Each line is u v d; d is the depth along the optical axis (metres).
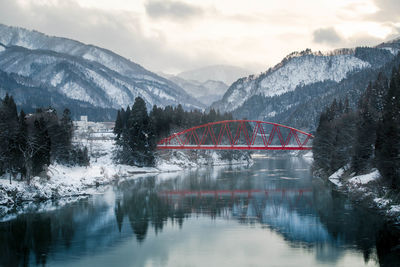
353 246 56.81
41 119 117.25
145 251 56.34
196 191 108.50
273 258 53.22
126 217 76.12
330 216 73.75
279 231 65.31
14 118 105.12
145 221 73.06
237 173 159.75
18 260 52.72
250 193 103.94
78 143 165.00
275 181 128.38
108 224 70.81
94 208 83.94
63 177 111.62
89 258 53.50
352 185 100.12
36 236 63.06
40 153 98.69
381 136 89.69
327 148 139.38
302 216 75.00
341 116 144.38
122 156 168.50
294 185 117.56
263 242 59.81
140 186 119.62
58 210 81.62
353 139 119.75
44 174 101.25
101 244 59.31
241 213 79.19
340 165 129.75
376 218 70.62
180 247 58.00
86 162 135.88
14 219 73.50
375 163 88.94
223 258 53.50
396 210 70.12
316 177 140.12
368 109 117.81
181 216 77.12
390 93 110.94
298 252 55.22
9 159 93.69
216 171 171.62
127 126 172.38
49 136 114.81
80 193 101.94
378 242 58.00
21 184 91.94
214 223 71.31
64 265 51.12
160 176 149.88
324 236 61.66
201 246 58.41
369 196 83.38
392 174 77.81
